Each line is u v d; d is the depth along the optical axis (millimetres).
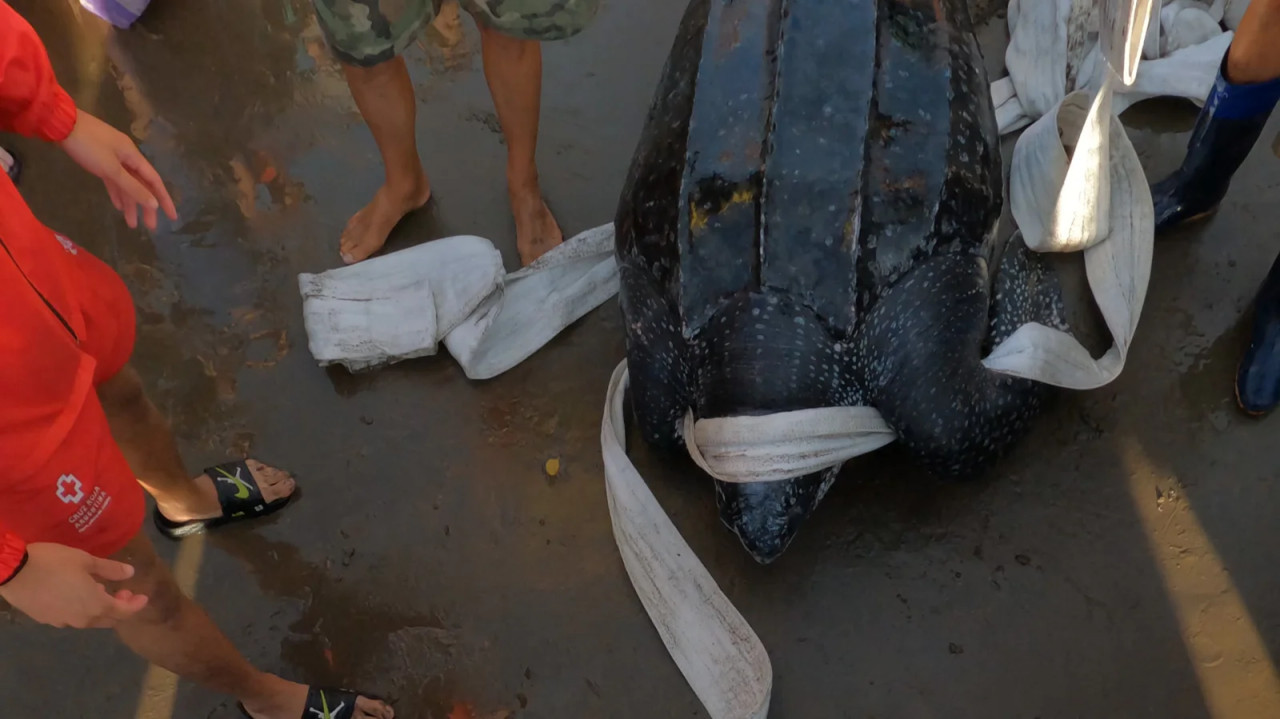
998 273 2148
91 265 1447
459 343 2174
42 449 1190
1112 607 1857
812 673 1833
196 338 2273
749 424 1795
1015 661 1820
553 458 2094
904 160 1855
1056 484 1987
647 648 1873
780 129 1846
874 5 1945
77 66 2713
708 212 1865
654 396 1977
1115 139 2168
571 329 2252
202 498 1936
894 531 1960
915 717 1783
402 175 2260
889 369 1849
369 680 1870
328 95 2635
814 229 1810
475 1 1846
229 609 1942
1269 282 2059
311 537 2020
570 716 1819
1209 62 2375
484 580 1962
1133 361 2115
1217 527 1919
